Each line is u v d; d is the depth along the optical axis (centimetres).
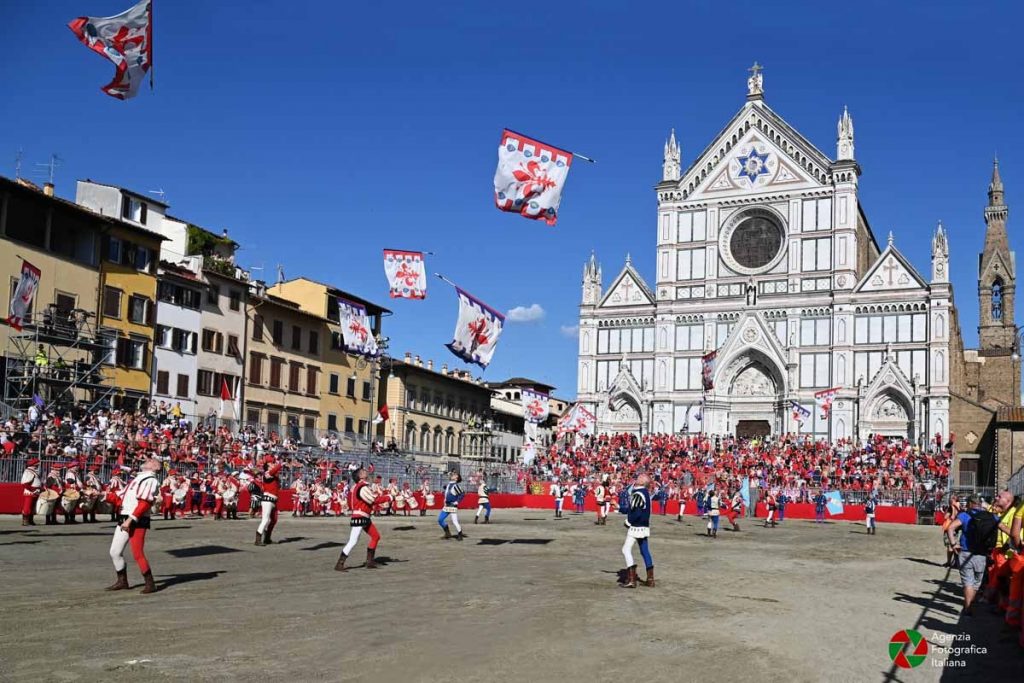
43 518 3684
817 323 8494
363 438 7700
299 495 4812
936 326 8031
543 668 1357
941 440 7756
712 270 8962
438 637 1552
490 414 11006
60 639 1436
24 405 4947
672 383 9006
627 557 2306
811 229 8594
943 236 8094
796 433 8362
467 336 3938
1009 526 2064
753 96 8938
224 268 7350
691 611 1945
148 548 2805
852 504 6544
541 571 2575
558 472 7756
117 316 5819
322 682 1232
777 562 3158
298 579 2214
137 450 4631
